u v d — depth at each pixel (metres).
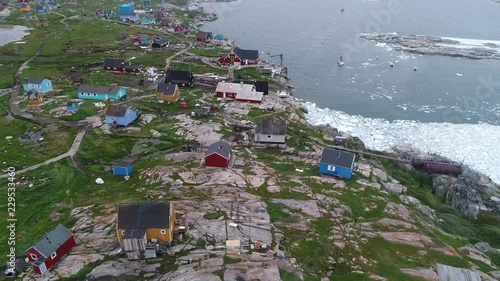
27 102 90.69
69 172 63.06
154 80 107.69
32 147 71.44
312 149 73.69
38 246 39.53
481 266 44.25
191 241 42.28
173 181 57.75
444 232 51.94
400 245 46.12
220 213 47.94
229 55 125.19
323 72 133.12
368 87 121.75
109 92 92.56
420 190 67.88
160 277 37.25
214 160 62.31
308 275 38.34
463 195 65.00
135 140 74.81
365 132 93.94
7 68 115.06
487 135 93.75
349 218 50.84
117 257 40.72
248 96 95.31
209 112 87.88
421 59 147.25
